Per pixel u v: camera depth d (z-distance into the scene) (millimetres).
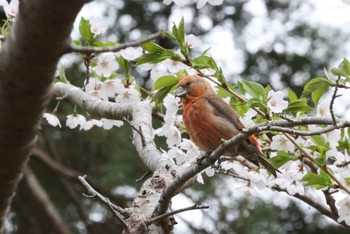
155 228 7719
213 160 7422
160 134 9500
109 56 9445
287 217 16844
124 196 15859
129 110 9758
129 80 10008
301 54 16859
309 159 8609
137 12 16750
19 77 4867
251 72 16875
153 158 8883
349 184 8750
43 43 4684
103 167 16109
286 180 8945
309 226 16781
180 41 8883
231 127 9492
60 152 16469
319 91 8758
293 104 8680
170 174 8492
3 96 4988
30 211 16672
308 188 9789
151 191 8211
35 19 4578
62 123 15594
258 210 16031
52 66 4859
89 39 9031
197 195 15797
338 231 16672
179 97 9867
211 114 9586
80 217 16609
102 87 9820
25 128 5195
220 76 8906
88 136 16250
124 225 7273
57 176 16734
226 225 15852
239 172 8961
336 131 8531
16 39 4711
